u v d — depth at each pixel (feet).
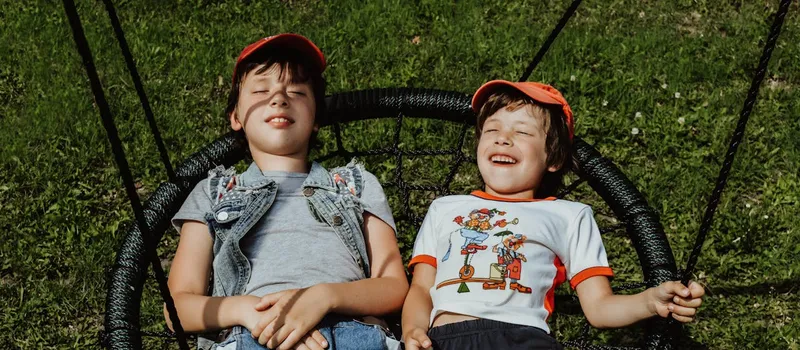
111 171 9.44
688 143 9.73
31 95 10.27
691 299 6.26
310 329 6.46
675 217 9.12
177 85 10.37
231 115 7.61
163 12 11.46
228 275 6.83
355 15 11.30
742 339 8.20
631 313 6.57
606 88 10.28
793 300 8.52
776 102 10.27
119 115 9.98
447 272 6.88
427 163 9.52
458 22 11.25
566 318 8.37
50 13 11.38
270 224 7.02
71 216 8.98
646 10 11.64
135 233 7.26
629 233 7.43
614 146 9.73
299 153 7.38
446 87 10.37
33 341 8.21
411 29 11.16
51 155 9.53
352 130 9.71
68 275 8.68
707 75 10.58
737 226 8.96
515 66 10.58
